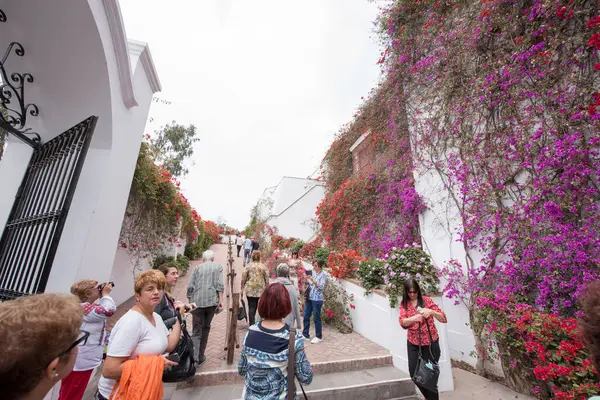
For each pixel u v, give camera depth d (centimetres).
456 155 499
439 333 397
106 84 329
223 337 524
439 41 548
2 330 91
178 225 800
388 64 676
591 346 110
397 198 693
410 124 623
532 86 392
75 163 280
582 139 340
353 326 583
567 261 330
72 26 281
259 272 506
